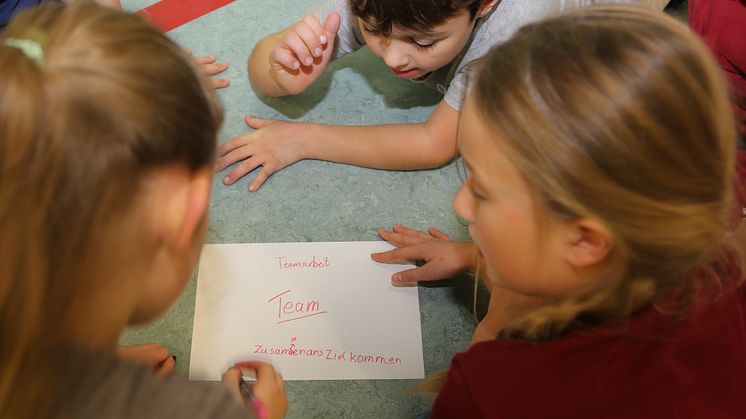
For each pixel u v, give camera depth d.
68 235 0.33
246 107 0.99
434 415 0.54
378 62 1.04
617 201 0.40
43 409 0.34
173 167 0.37
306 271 0.82
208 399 0.39
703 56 0.41
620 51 0.39
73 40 0.34
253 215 0.87
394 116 0.98
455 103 0.85
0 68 0.31
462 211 0.51
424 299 0.81
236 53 1.05
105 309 0.38
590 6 0.45
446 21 0.74
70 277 0.34
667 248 0.42
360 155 0.91
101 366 0.36
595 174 0.39
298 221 0.87
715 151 0.41
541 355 0.46
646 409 0.43
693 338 0.44
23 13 0.36
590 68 0.39
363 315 0.79
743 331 0.47
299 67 0.92
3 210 0.31
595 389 0.44
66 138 0.31
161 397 0.37
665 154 0.39
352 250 0.84
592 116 0.38
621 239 0.42
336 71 1.03
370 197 0.90
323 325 0.78
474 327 0.79
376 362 0.76
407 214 0.88
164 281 0.43
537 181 0.41
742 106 0.81
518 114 0.40
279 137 0.92
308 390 0.74
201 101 0.39
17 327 0.32
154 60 0.35
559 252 0.45
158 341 0.77
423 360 0.76
